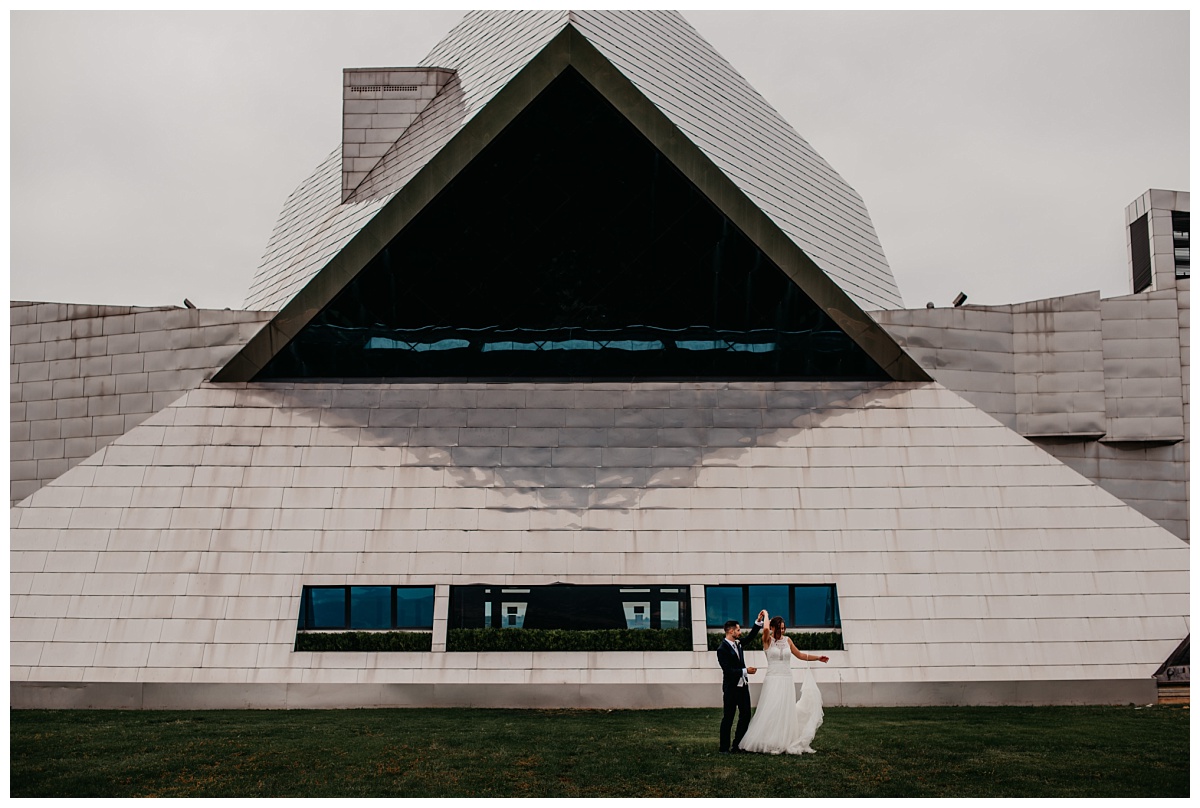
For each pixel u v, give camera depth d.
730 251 28.41
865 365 29.80
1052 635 25.39
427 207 27.42
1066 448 31.09
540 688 24.16
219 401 29.09
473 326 29.59
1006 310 31.16
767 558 26.23
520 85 26.66
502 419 28.64
